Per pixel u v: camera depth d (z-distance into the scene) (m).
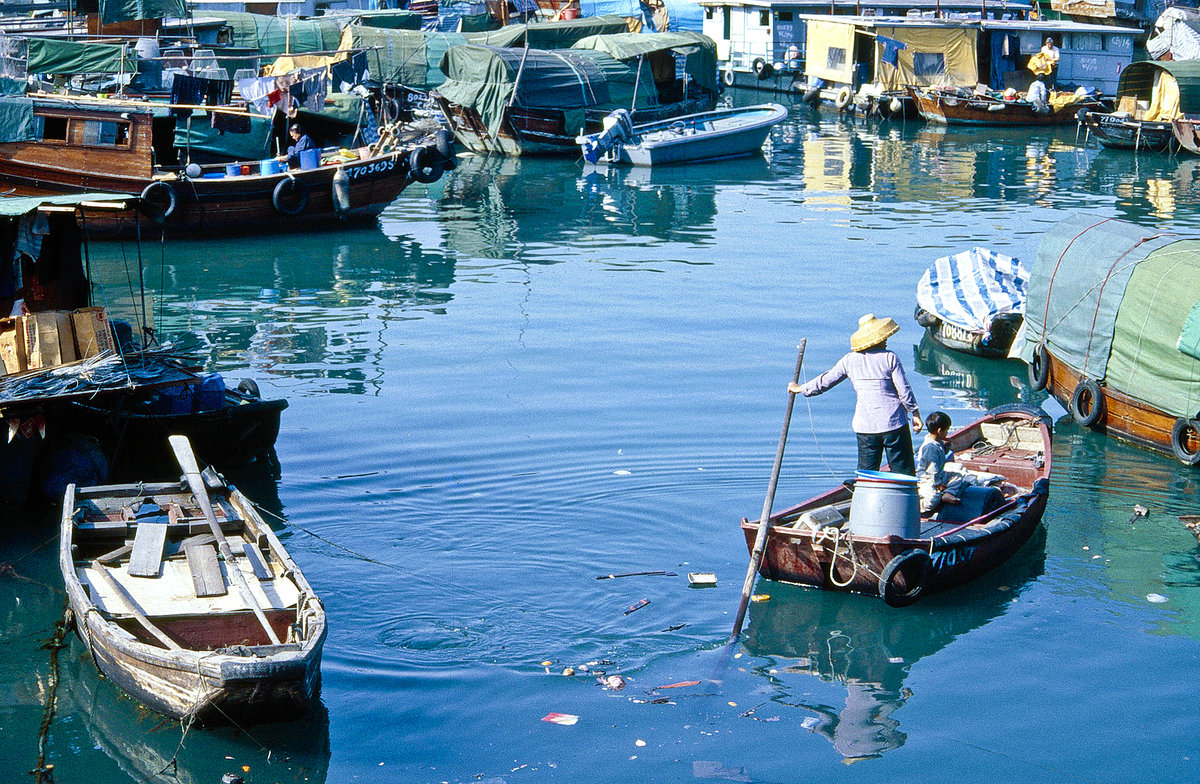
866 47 50.53
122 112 24.98
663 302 21.27
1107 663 9.52
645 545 11.51
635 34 44.06
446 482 12.91
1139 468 13.89
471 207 31.64
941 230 27.73
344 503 12.38
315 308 21.08
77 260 13.97
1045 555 11.52
